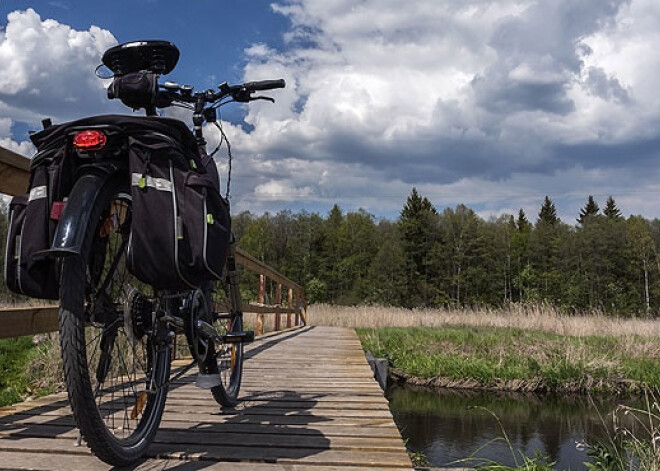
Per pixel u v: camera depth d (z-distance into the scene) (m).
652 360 11.91
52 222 1.87
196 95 2.73
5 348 6.10
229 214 2.41
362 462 2.38
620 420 7.80
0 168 2.69
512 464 5.77
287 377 5.15
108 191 1.91
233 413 3.37
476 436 6.99
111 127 1.86
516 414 8.23
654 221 67.12
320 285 73.06
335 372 5.52
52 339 5.34
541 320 17.50
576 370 10.16
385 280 68.69
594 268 63.19
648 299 57.94
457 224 71.19
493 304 66.12
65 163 1.90
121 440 2.09
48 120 2.01
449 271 69.81
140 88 2.34
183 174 1.94
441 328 17.25
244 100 2.79
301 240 82.88
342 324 19.03
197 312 2.50
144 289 2.16
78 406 1.79
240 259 7.43
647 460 3.44
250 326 13.01
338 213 97.75
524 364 10.90
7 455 2.39
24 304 4.46
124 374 2.21
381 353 11.62
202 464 2.34
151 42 2.38
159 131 1.91
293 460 2.39
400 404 8.85
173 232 1.86
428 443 6.67
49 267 1.89
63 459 2.34
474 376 10.32
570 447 6.44
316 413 3.41
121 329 2.07
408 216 71.69
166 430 2.90
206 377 2.72
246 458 2.39
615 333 15.49
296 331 13.02
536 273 70.06
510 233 82.94
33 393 4.71
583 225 67.75
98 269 1.95
